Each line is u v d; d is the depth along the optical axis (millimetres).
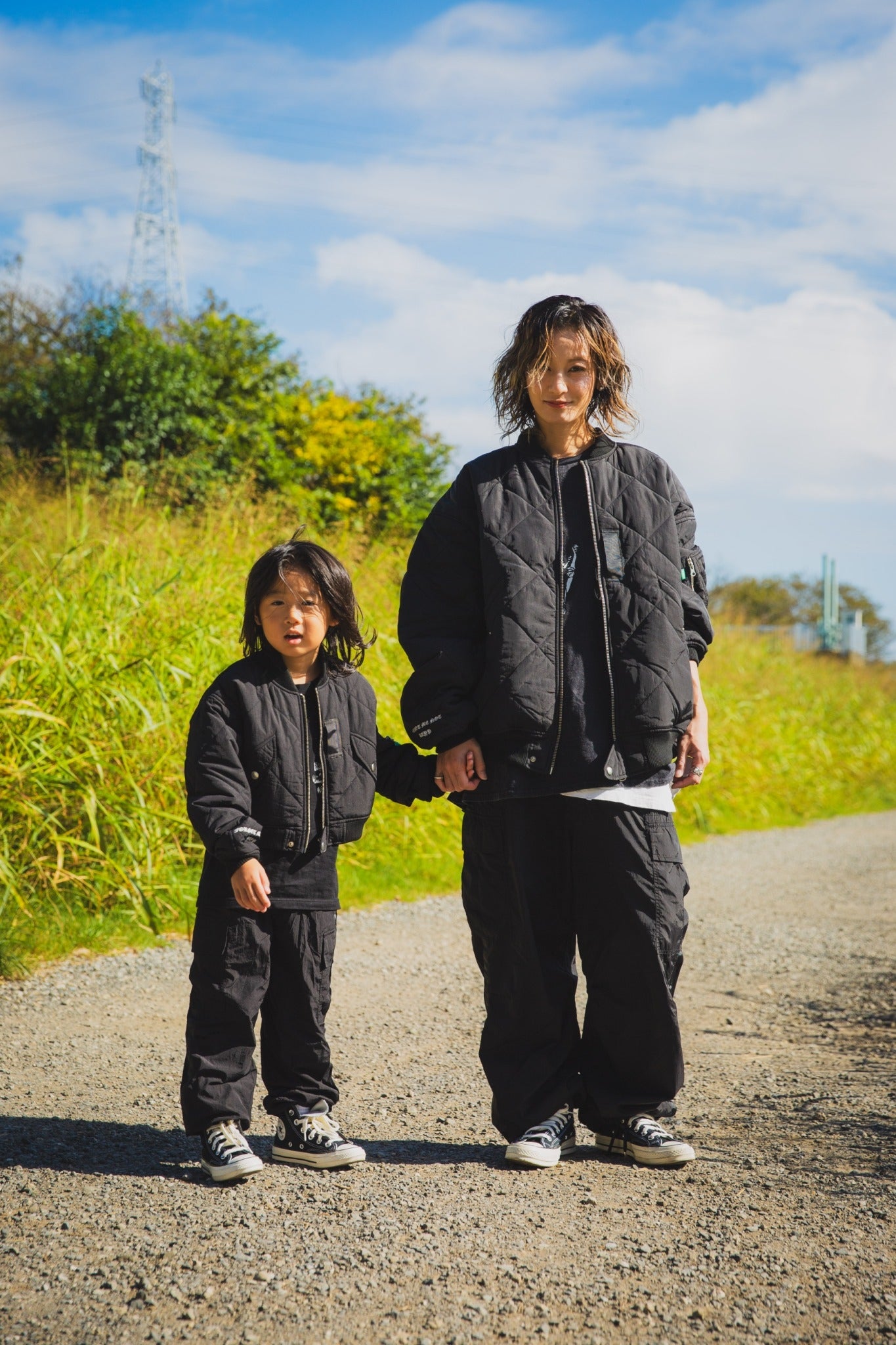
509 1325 1828
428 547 2719
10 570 6102
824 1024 4230
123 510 7406
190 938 5070
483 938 2684
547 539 2602
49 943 4672
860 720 16484
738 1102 3213
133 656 5844
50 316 15008
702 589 2768
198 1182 2445
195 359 14203
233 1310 1862
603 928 2590
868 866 9078
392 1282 1970
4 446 12883
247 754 2545
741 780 12617
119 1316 1838
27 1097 3049
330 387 16469
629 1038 2605
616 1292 1948
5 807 5000
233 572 7168
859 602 37562
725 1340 1794
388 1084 3326
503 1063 2660
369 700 2711
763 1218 2293
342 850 6961
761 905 7160
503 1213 2293
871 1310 1900
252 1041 2537
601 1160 2674
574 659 2564
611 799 2545
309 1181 2471
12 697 5273
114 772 5418
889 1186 2490
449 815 7633
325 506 14750
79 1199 2330
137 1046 3580
